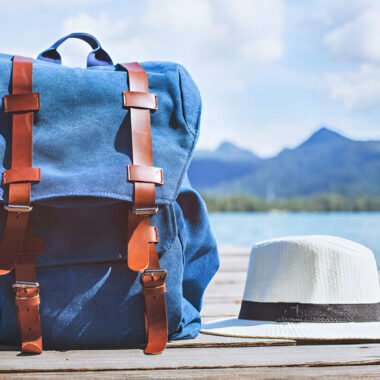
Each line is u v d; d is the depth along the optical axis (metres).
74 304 1.76
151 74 1.86
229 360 1.68
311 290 2.02
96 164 1.73
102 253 1.76
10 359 1.68
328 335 1.90
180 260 1.85
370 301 2.05
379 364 1.68
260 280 2.11
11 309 1.77
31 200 1.68
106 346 1.81
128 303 1.79
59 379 1.53
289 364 1.65
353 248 2.06
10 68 1.79
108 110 1.78
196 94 1.89
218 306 2.89
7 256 1.70
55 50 1.99
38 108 1.74
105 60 2.04
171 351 1.80
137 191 1.72
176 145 1.81
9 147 1.74
